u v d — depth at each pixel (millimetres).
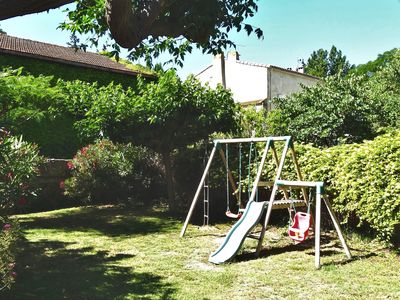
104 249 6723
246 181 9031
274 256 6238
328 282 4867
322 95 12297
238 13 2479
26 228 8672
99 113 9539
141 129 9727
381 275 5152
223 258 5938
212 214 10102
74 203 12148
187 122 9656
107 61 21000
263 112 12188
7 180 5727
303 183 6156
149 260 5992
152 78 19375
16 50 16297
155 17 2092
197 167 10672
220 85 9953
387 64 20562
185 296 4398
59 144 16453
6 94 7359
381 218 6207
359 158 6703
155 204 11883
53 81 17406
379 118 12562
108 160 11984
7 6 1934
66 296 4398
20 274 5195
